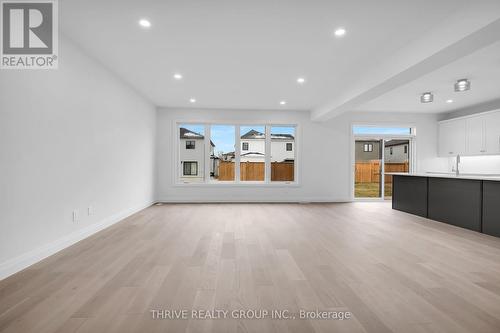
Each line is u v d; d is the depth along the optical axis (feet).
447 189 15.05
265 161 23.27
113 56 11.87
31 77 8.52
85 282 7.22
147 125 19.67
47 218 9.26
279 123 22.91
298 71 13.48
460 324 5.38
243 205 20.99
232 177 23.52
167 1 7.91
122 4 8.06
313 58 11.86
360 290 6.82
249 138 23.40
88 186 11.85
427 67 10.19
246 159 23.49
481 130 19.93
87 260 8.87
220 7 8.18
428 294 6.63
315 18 8.73
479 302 6.25
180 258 9.07
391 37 9.86
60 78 9.89
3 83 7.55
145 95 18.38
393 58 11.12
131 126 16.66
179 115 22.15
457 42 8.14
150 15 8.65
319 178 23.11
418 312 5.81
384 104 20.86
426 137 23.95
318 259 9.03
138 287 6.93
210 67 13.05
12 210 7.80
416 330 5.18
